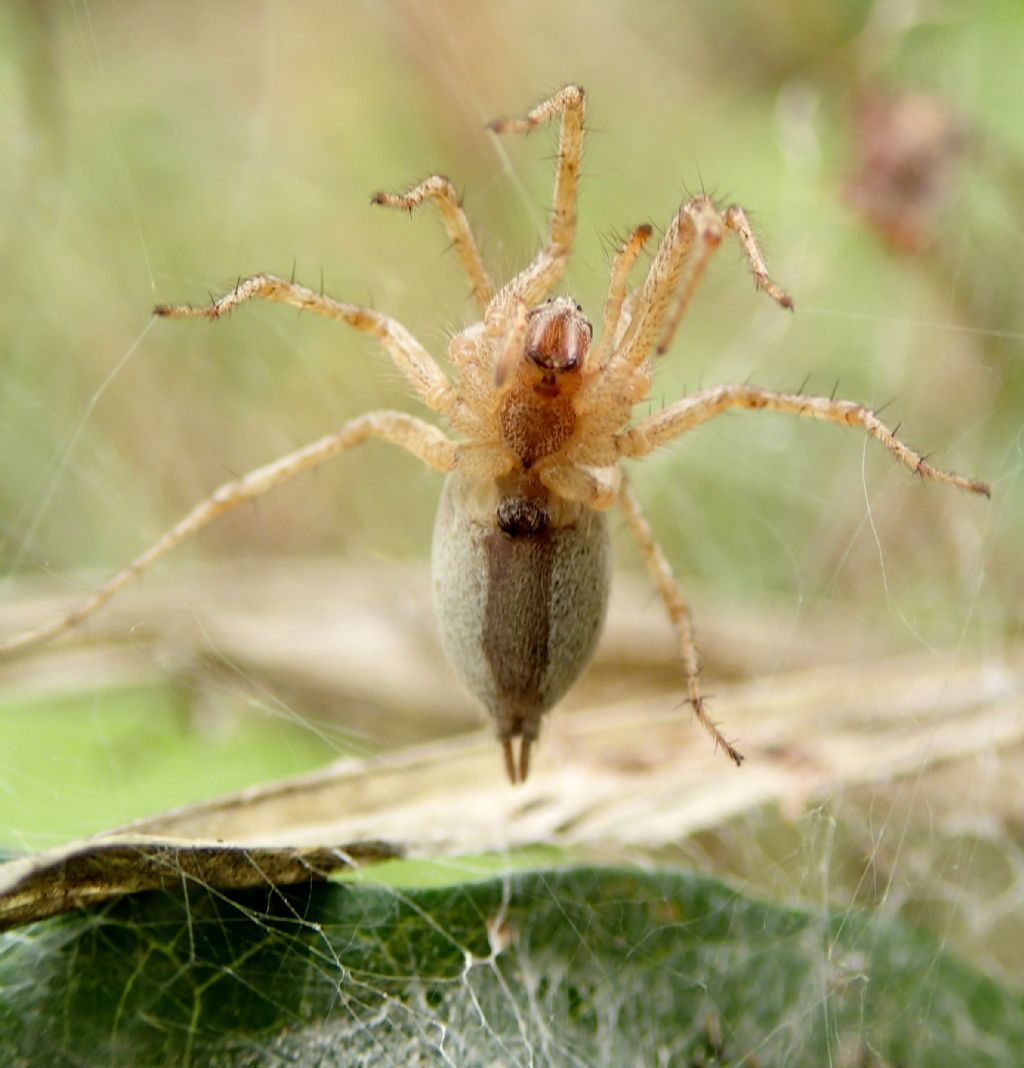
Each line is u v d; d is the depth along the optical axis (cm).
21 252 14
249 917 10
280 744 12
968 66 14
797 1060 11
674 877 11
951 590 13
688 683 11
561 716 12
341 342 15
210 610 12
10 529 14
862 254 15
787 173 15
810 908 11
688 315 15
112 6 16
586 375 11
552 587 11
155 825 10
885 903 11
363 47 16
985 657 12
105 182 15
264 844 10
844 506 14
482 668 11
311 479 15
